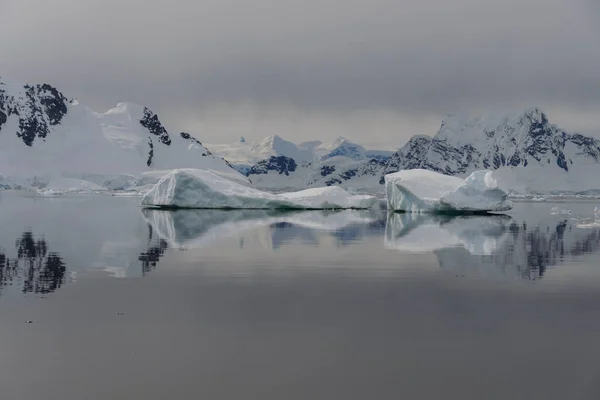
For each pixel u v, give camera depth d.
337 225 50.72
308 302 18.48
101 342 14.32
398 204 70.50
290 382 12.00
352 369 12.66
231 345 14.16
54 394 11.43
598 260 27.77
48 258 27.91
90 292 19.84
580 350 13.79
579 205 127.44
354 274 23.59
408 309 17.61
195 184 77.88
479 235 41.34
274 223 52.81
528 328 15.55
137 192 199.50
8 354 13.48
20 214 65.94
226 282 21.78
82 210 75.69
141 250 31.30
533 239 38.44
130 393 11.48
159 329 15.44
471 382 11.99
